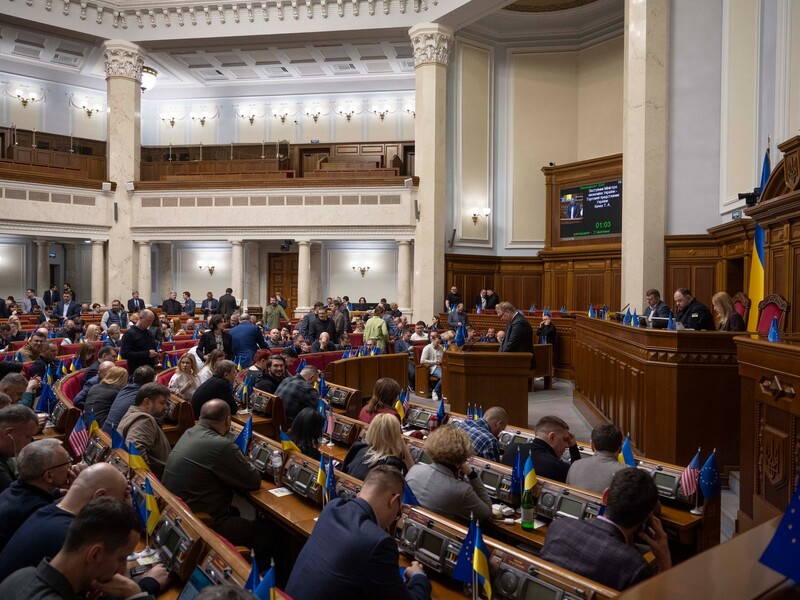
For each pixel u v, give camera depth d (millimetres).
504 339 7367
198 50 19031
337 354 9633
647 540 2572
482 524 3160
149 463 4160
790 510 1028
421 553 2639
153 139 23047
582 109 17516
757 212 7422
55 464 2746
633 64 10617
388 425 3648
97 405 5359
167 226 17375
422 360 10430
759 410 3568
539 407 9469
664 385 5188
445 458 3053
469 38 17391
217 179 17547
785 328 6398
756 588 960
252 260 20062
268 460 4188
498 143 17938
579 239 15797
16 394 4852
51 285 20156
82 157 18859
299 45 18500
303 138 22422
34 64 20375
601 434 3383
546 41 17750
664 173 10453
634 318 6457
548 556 2322
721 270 10125
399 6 16562
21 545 2303
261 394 6090
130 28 17641
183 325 14219
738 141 9492
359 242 19422
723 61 10031
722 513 4543
